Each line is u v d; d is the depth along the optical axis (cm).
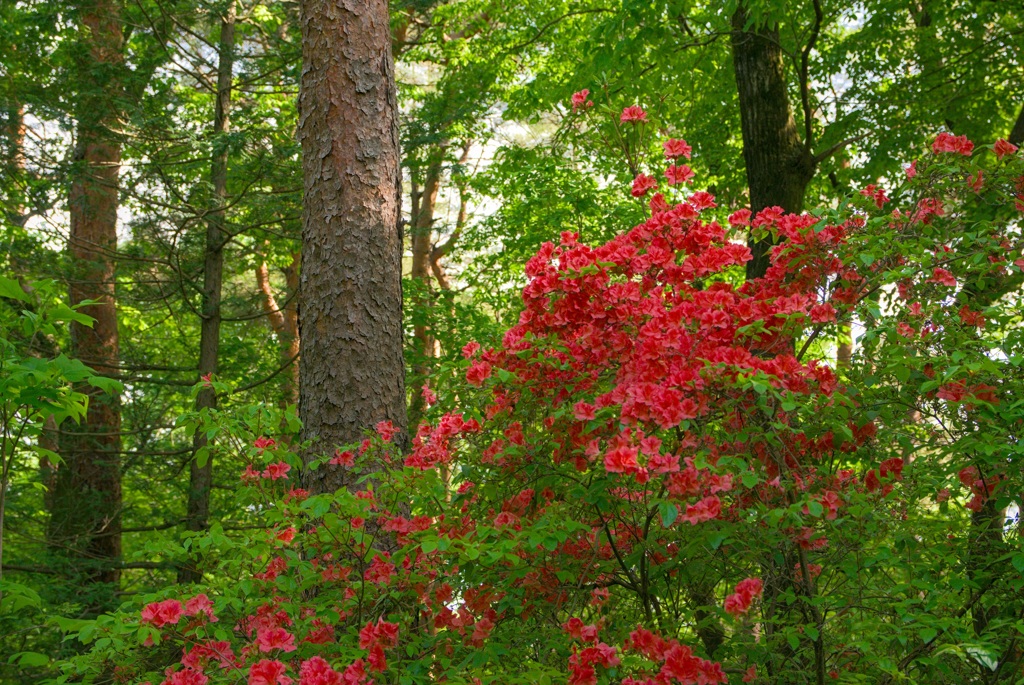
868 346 323
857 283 330
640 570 334
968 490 344
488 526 321
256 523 869
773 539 283
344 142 484
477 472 350
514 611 338
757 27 637
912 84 841
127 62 883
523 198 1172
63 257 931
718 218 1052
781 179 677
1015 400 321
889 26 845
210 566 341
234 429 364
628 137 439
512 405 348
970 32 813
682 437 311
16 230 977
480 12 1257
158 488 1079
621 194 1067
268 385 1130
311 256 480
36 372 271
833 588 313
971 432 319
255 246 1195
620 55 677
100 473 967
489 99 1223
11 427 293
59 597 792
